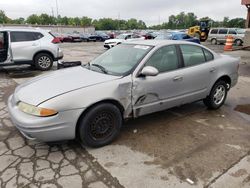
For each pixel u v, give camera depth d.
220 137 3.76
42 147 3.41
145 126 4.12
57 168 2.93
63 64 5.77
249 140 3.67
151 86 3.66
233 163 3.06
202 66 4.40
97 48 21.50
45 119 2.90
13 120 3.15
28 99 3.09
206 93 4.60
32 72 8.98
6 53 8.43
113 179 2.75
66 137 3.10
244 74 8.73
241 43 22.80
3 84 7.04
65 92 3.07
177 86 4.02
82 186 2.63
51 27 56.53
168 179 2.75
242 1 14.71
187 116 4.59
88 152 3.29
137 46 4.10
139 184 2.67
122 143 3.53
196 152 3.31
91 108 3.19
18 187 2.60
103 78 3.43
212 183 2.69
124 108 3.49
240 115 4.69
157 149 3.38
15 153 3.25
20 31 8.71
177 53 4.11
